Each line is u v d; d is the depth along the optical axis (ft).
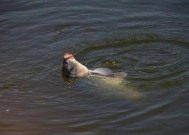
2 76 42.91
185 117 34.99
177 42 47.52
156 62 43.65
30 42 49.37
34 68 44.01
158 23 51.90
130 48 46.80
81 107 37.47
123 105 37.17
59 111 37.19
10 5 59.21
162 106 36.52
